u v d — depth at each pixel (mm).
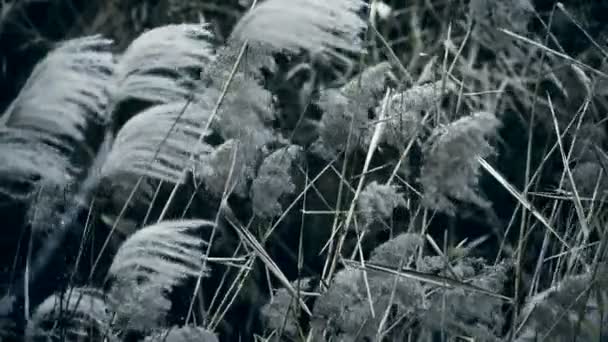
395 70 3643
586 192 3223
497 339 2883
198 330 2850
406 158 3039
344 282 2867
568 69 3766
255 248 2982
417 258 2979
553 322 2861
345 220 3014
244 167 2932
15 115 2865
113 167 2908
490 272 3010
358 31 2748
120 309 2801
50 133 2895
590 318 2891
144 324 2801
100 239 3387
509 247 3299
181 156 2898
